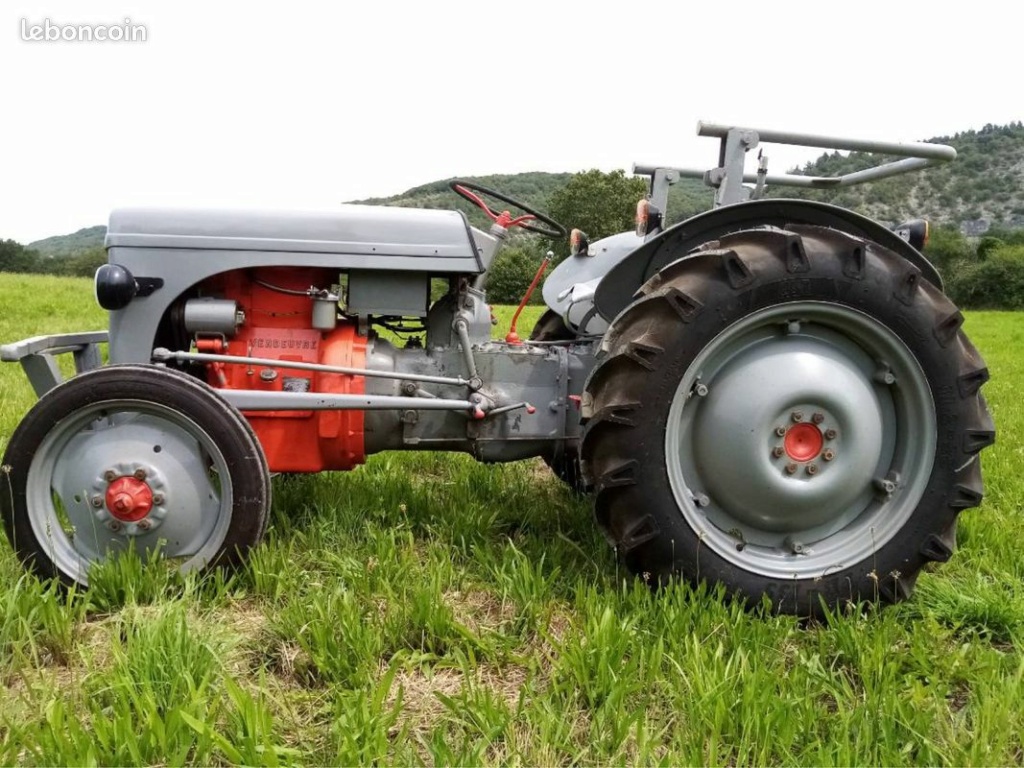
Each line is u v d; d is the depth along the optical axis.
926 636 2.30
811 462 2.46
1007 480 4.05
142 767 1.58
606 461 2.38
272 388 2.79
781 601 2.47
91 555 2.50
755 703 1.80
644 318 2.38
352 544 2.85
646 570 2.46
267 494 2.48
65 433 2.46
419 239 2.78
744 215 2.57
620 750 1.72
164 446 2.45
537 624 2.21
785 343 2.48
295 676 2.04
